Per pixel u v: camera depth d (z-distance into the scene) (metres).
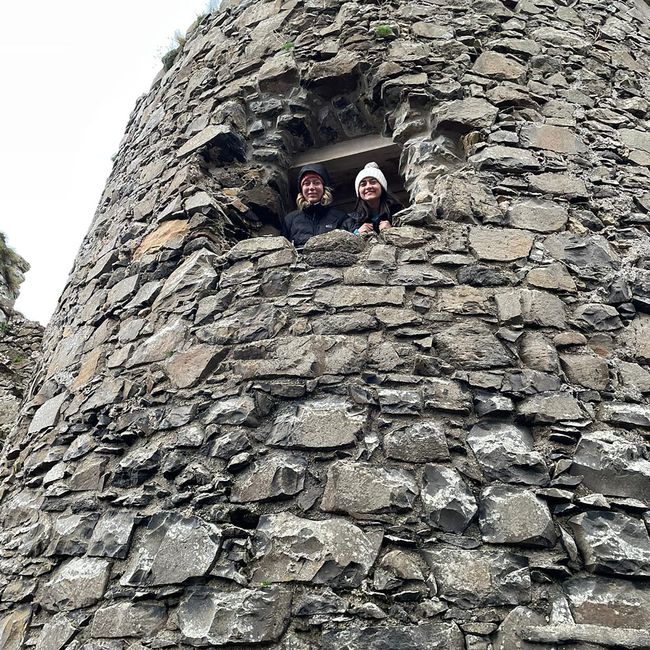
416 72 3.43
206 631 1.77
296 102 3.66
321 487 1.99
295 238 3.41
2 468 3.40
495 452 2.04
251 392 2.32
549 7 3.99
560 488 1.97
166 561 1.99
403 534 1.84
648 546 1.83
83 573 2.16
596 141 3.29
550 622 1.67
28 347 6.67
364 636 1.65
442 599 1.71
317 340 2.39
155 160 3.95
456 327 2.39
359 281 2.56
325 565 1.80
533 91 3.45
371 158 3.82
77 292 3.86
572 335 2.43
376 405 2.16
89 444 2.64
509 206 2.89
